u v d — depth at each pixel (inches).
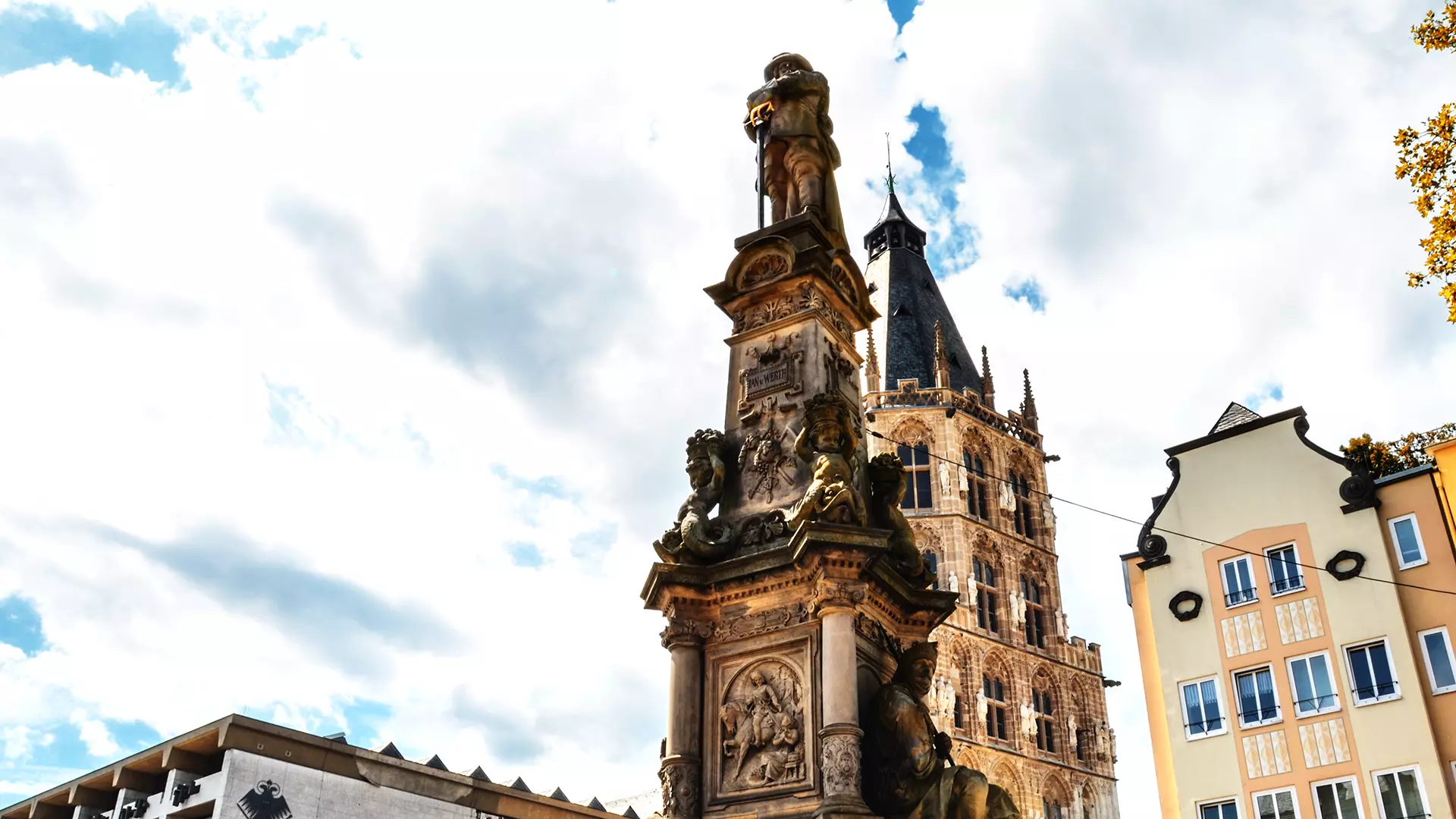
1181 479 1595.7
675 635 575.2
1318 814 1330.0
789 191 723.4
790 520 569.3
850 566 538.0
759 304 682.8
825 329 665.0
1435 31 765.3
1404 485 1396.4
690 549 590.6
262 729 1330.0
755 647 561.6
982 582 3447.3
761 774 535.2
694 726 558.6
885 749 525.3
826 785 500.4
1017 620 3447.3
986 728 3189.0
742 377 664.4
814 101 729.6
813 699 534.0
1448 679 1296.8
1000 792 525.3
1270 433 1536.7
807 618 550.6
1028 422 3885.3
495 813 1529.3
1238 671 1450.5
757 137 740.7
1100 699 3609.7
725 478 631.2
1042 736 3383.4
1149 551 1581.0
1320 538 1440.7
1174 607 1529.3
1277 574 1464.1
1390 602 1358.3
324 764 1371.8
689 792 543.2
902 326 3941.9
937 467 3496.6
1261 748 1398.9
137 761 1391.5
